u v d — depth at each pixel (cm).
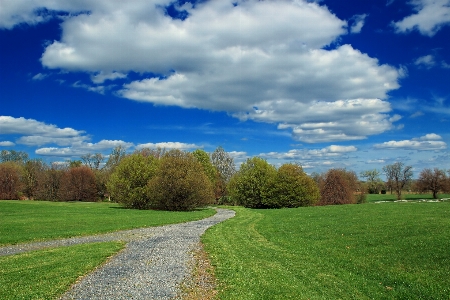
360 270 1695
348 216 3903
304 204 7450
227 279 1427
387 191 13300
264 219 4119
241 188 7719
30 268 1628
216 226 3484
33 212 4991
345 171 10175
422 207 4734
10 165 9825
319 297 1262
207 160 9169
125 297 1221
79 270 1582
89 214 4809
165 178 5978
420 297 1322
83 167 10488
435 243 2181
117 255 1992
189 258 1889
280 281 1430
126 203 6556
